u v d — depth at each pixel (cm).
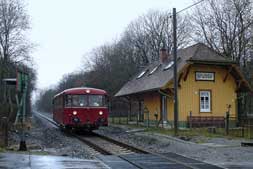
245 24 4625
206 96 3544
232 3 4753
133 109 5472
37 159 1476
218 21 4950
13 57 5306
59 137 3019
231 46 4797
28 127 3922
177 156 1784
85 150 2109
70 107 3164
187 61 3375
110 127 4094
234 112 3603
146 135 2864
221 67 3578
